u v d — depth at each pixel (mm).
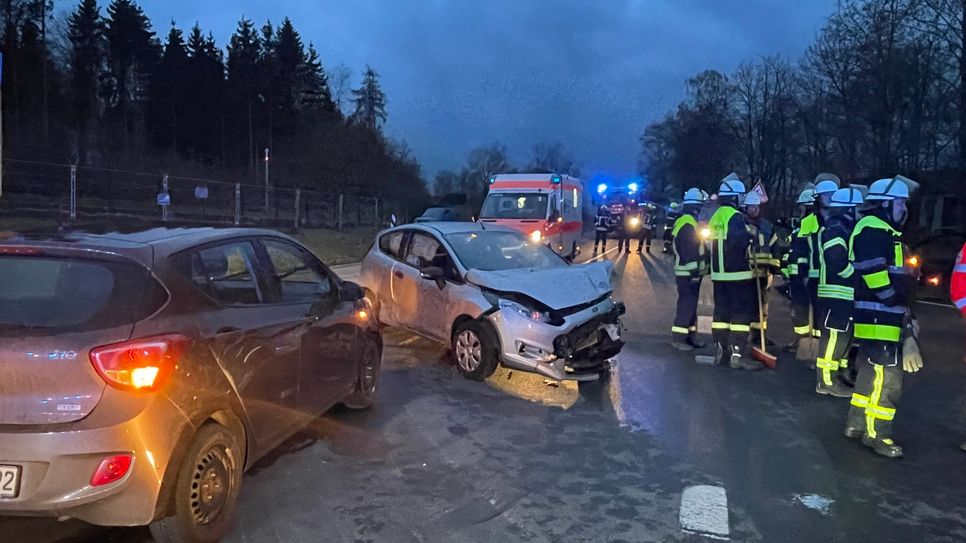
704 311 11586
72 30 52188
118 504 2975
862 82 27375
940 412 6184
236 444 3668
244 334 3766
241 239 4219
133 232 3820
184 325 3334
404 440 5117
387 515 3877
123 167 38969
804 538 3736
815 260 7699
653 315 11117
